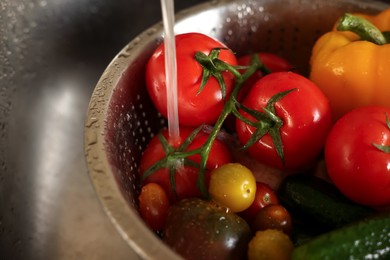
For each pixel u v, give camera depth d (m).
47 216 0.62
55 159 0.67
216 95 0.49
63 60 0.73
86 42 0.74
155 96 0.50
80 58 0.74
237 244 0.44
